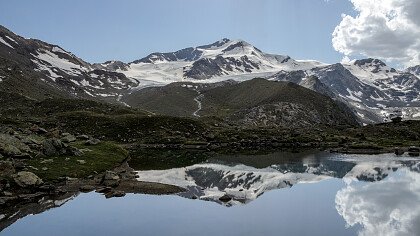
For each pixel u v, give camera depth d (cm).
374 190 6562
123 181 7069
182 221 4472
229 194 6188
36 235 3931
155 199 5725
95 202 5444
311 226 4256
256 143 16425
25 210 4962
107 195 5912
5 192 5369
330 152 13950
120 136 16500
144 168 9150
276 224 4331
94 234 3962
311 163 10631
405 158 12044
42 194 5644
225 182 7388
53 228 4175
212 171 8888
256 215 4762
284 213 4856
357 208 5175
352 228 4191
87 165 7656
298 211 4988
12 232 4041
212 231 4062
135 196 5912
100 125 17238
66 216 4678
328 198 5862
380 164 10512
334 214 4822
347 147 15188
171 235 3922
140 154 12581
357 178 7994
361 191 6469
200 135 17750
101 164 8150
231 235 3922
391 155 12962
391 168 9675
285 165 10138
